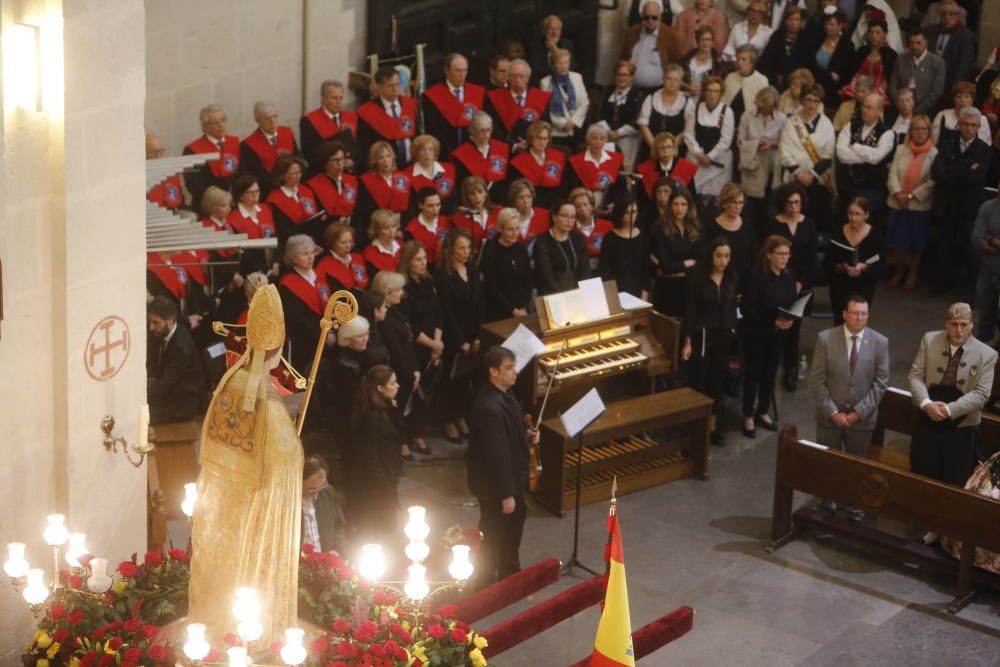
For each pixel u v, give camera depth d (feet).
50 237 26.55
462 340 42.37
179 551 27.40
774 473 42.70
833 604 35.76
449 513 39.19
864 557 37.96
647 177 51.03
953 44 58.65
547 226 47.19
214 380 38.19
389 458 34.58
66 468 27.55
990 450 39.63
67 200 26.35
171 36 45.16
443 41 53.93
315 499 30.91
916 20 60.95
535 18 56.95
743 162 53.83
